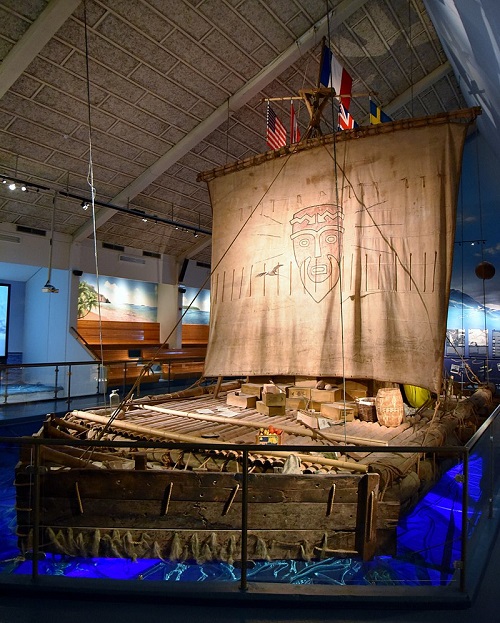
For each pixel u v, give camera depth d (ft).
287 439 15.33
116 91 27.50
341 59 31.63
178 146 32.91
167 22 24.23
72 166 32.04
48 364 28.17
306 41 27.32
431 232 17.54
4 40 22.49
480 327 42.93
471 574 9.57
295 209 20.77
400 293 17.90
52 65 24.71
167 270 48.42
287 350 20.10
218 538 11.30
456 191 17.30
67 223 37.88
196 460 13.64
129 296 47.01
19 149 29.30
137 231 42.37
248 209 22.16
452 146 17.54
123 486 11.49
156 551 11.36
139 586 8.73
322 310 19.53
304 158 20.80
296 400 19.77
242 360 21.18
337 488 11.18
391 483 11.75
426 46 32.53
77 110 27.91
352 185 19.49
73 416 18.44
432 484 14.39
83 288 42.06
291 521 11.23
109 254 42.45
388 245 18.40
